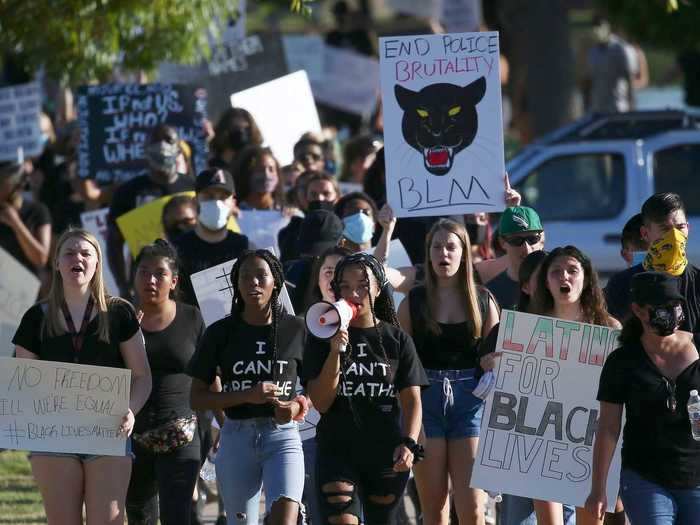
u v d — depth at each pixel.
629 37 88.12
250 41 57.88
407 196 32.28
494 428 26.72
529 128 81.62
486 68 32.16
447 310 28.62
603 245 53.66
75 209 50.91
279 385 26.70
